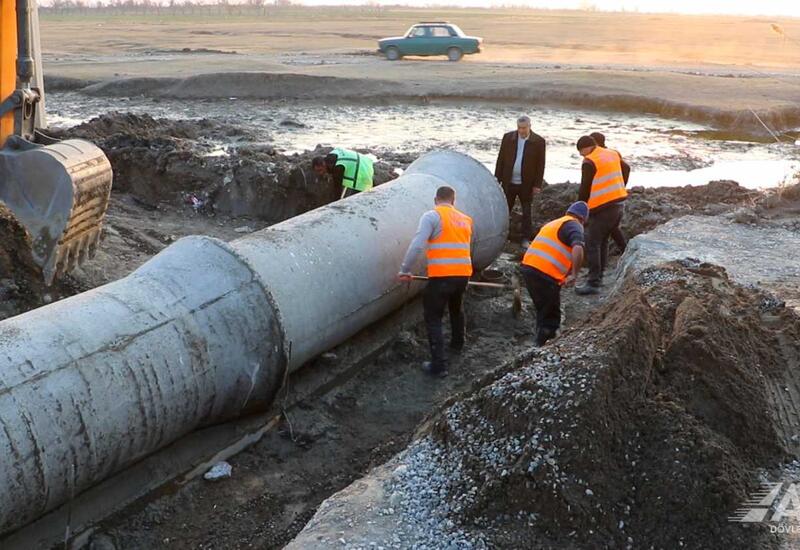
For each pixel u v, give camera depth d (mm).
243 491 5480
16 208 7633
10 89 8094
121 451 4879
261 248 6312
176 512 5234
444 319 8289
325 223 7012
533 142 10109
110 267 8547
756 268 8117
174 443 5566
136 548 4918
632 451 4445
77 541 4836
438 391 6949
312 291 6359
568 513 4129
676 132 19359
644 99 22234
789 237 9367
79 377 4668
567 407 4422
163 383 5062
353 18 85562
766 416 5055
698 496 4238
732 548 4125
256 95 23750
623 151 17047
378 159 14898
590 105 22672
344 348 7215
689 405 4875
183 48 38188
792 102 21344
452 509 4312
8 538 4574
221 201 11445
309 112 21531
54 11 130875
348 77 24562
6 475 4270
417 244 6875
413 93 23359
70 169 7531
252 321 5660
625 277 8242
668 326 5578
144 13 119875
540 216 11352
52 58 32562
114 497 5082
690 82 24484
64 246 7730
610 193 8625
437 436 4879
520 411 4547
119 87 24203
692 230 9539
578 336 5168
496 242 8984
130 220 10609
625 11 167375
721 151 17266
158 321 5227
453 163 9094
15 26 8086
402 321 7965
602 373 4562
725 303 6129
